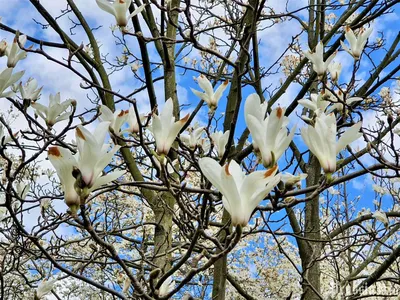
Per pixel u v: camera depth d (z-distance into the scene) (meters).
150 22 5.09
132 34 2.70
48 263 5.32
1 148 2.15
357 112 2.93
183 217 3.16
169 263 4.28
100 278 6.97
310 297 5.37
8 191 2.12
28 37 4.57
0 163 5.06
